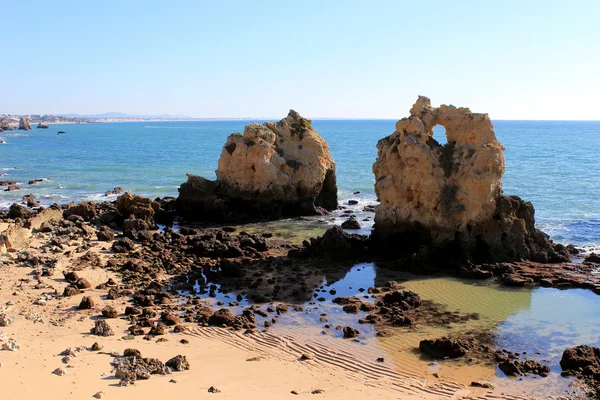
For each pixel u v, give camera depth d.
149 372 18.62
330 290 29.03
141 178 76.06
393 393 18.39
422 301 27.42
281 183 49.00
